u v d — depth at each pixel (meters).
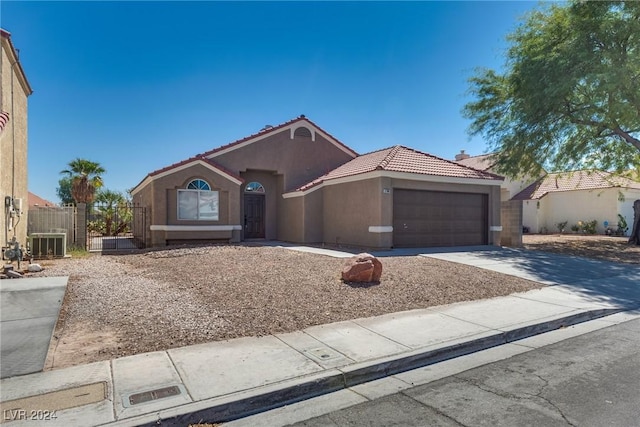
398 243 16.53
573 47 15.70
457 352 5.68
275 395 4.21
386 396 4.37
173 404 3.91
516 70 18.06
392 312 7.36
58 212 16.44
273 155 20.75
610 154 20.97
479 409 4.01
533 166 20.88
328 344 5.63
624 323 7.34
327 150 22.27
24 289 8.34
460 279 10.22
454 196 18.06
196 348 5.39
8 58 13.09
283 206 21.03
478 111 21.19
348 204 17.73
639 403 4.11
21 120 15.24
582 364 5.23
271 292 8.25
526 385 4.57
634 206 20.69
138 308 7.04
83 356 5.07
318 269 10.79
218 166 18.30
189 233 17.72
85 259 13.36
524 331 6.56
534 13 17.84
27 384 4.30
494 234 18.75
